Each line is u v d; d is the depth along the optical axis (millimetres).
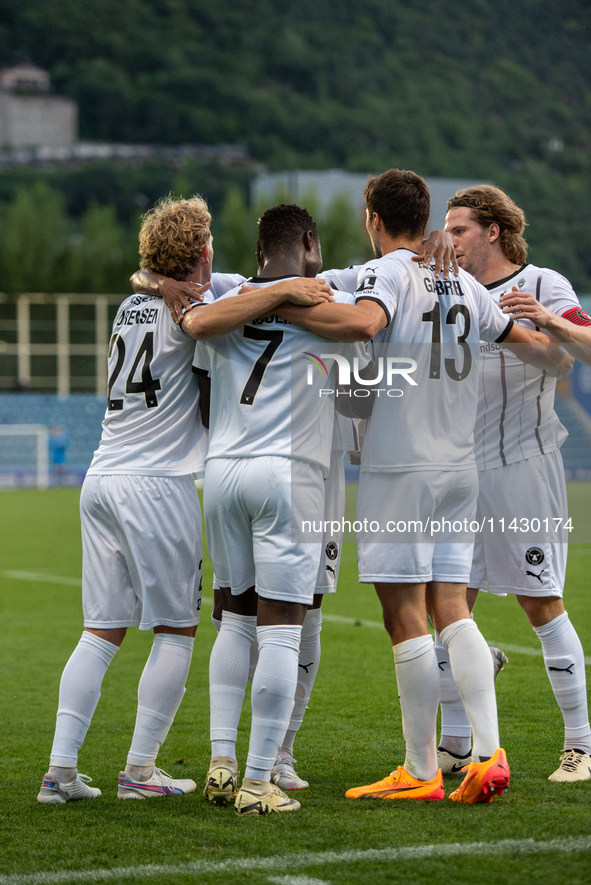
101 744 15531
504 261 13953
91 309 113312
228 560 11891
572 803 11461
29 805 12016
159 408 12492
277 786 12164
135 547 12219
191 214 12664
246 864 9742
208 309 11500
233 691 12000
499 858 9680
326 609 29812
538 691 18141
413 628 11680
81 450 111188
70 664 12414
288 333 11508
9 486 99562
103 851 10258
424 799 11750
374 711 17172
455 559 11906
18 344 112125
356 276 13133
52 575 38375
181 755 14703
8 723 16891
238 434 11625
